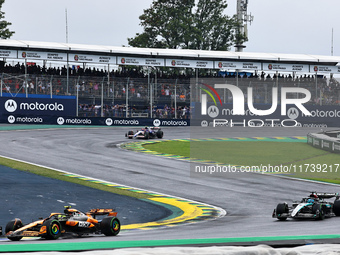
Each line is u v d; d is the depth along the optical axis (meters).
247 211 50.41
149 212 49.41
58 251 17.50
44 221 30.89
